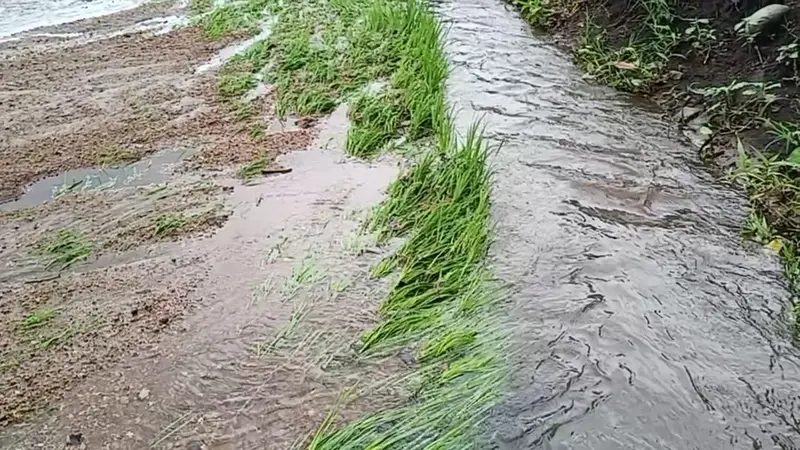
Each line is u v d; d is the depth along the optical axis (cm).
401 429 264
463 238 371
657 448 256
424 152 488
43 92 609
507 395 280
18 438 276
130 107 584
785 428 262
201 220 419
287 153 505
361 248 385
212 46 720
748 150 455
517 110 540
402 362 304
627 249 371
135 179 475
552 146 484
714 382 284
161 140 529
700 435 261
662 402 276
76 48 716
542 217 400
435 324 321
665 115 524
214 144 521
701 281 344
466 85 586
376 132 512
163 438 274
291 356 312
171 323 335
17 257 391
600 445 258
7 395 296
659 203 414
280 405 286
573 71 612
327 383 296
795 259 356
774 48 507
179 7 852
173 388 298
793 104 470
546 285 343
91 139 529
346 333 324
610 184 436
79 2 870
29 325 336
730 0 570
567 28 700
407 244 375
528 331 314
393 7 756
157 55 698
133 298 354
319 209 428
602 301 331
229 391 295
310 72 638
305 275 365
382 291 351
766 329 312
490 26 736
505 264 360
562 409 273
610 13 671
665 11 607
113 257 389
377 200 436
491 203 414
